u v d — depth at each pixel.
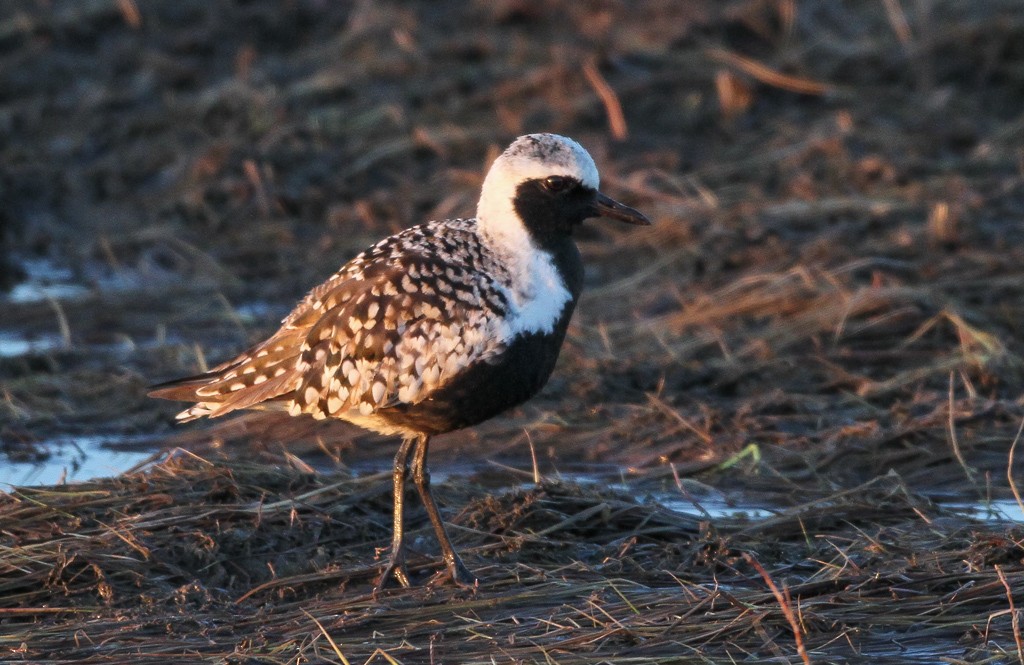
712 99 21.64
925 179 19.09
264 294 17.61
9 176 20.64
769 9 23.34
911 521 11.18
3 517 10.86
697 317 15.52
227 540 10.59
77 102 23.02
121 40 24.48
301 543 10.83
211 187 20.17
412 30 24.05
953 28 22.61
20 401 14.56
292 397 10.16
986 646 8.84
